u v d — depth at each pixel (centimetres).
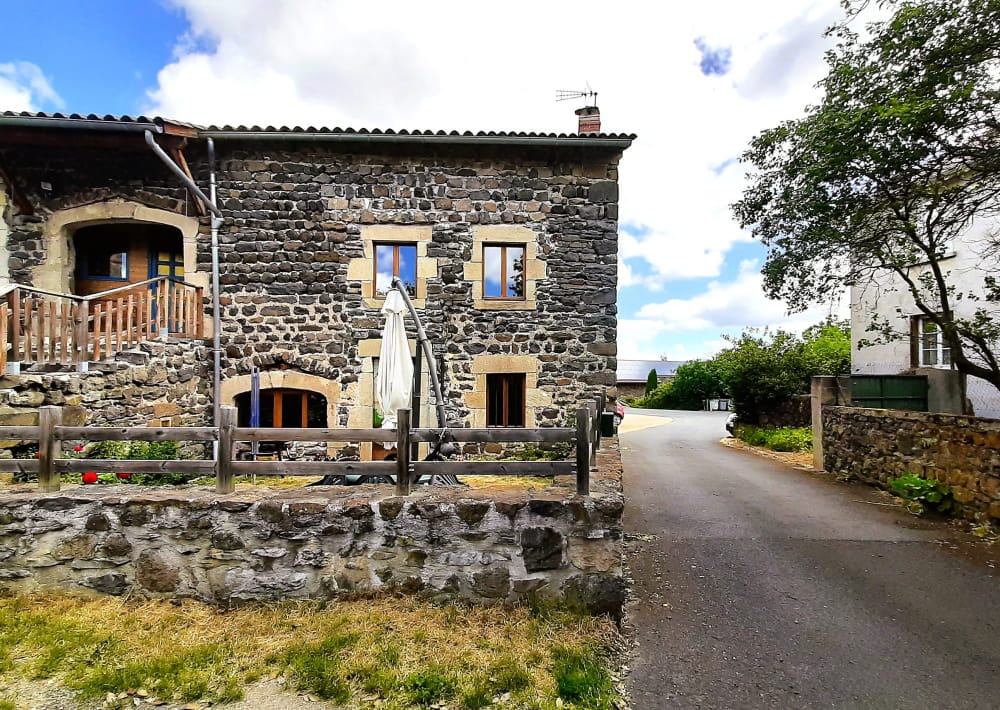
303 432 363
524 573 342
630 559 473
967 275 830
